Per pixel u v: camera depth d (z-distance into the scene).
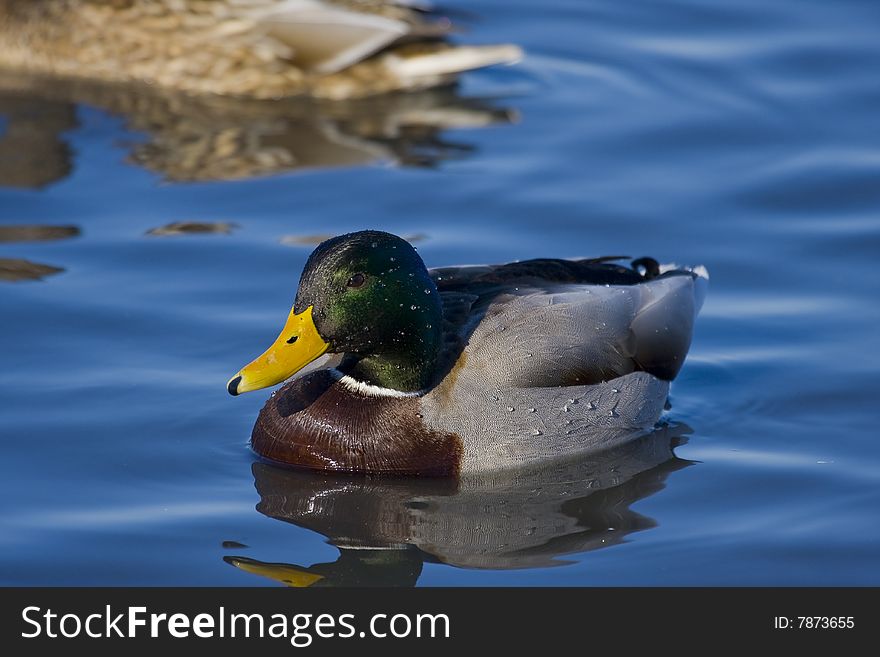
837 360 14.27
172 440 12.78
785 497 11.98
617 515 11.75
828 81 20.11
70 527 11.39
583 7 22.34
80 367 13.79
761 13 21.98
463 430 12.37
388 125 19.27
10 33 20.64
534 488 12.22
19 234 16.23
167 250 15.98
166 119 19.30
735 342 14.66
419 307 12.18
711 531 11.47
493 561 11.07
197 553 11.09
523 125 19.17
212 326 14.57
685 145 18.64
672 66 20.62
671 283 13.60
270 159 18.17
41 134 18.64
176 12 20.06
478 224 16.70
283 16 19.86
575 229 16.66
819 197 17.42
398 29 19.91
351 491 12.13
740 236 16.64
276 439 12.57
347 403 12.47
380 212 16.91
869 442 12.88
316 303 11.98
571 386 12.63
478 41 21.17
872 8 22.08
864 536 11.36
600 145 18.66
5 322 14.48
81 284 15.26
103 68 20.38
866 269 16.00
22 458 12.34
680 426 13.27
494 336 12.55
